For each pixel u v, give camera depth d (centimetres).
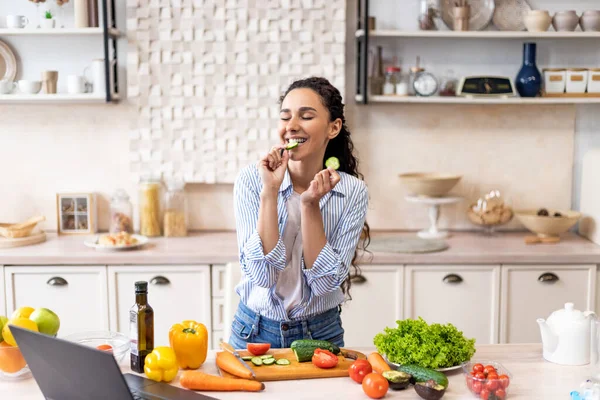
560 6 382
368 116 386
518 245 356
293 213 215
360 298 339
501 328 342
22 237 356
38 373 160
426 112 387
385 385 171
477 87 362
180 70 375
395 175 391
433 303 340
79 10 356
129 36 371
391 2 379
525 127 389
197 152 381
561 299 342
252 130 379
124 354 187
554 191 394
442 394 169
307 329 216
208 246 352
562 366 194
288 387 178
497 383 169
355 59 382
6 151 386
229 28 372
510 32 357
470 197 393
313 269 202
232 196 391
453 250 344
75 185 388
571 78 366
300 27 372
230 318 253
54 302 337
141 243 350
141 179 380
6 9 374
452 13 371
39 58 379
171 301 338
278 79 376
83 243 358
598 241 359
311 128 206
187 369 188
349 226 219
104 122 384
